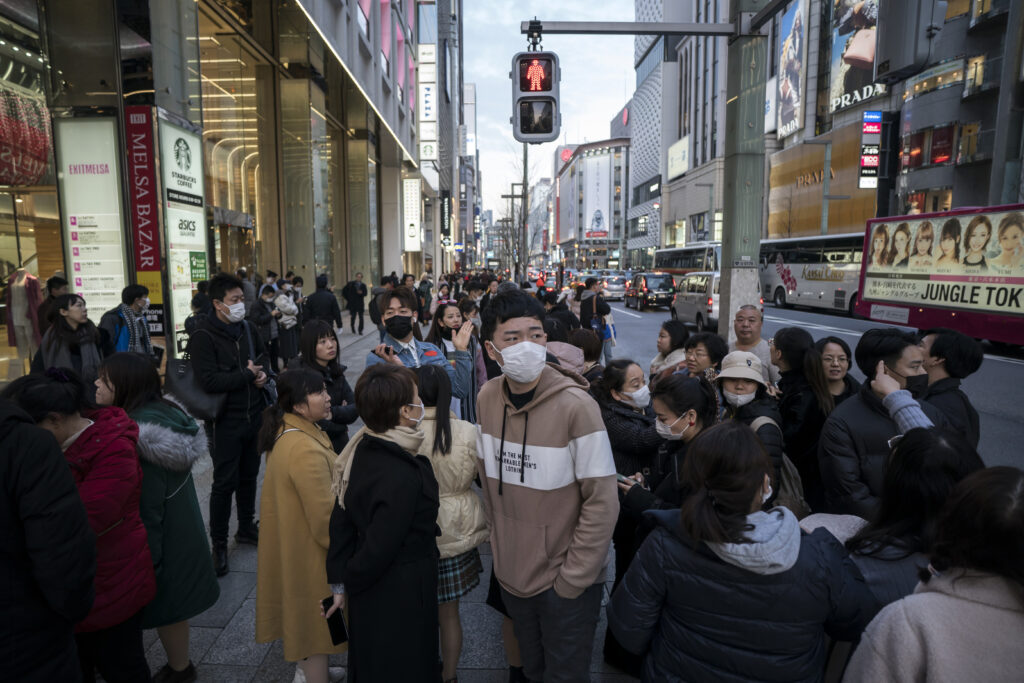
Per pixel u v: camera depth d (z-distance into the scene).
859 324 20.05
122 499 2.24
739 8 5.70
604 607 3.62
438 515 2.66
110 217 7.40
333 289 21.64
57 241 8.98
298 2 11.55
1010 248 11.95
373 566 2.11
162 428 2.61
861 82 45.38
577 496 2.20
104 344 5.71
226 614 3.42
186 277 8.00
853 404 2.84
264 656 3.06
